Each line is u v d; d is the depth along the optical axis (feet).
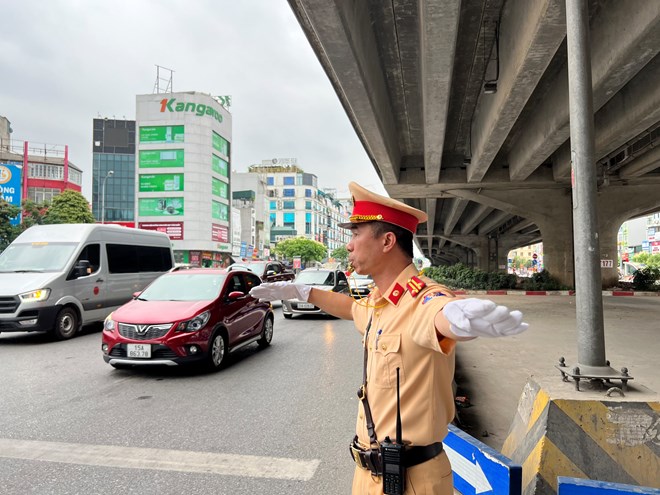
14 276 31.63
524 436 9.28
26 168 183.93
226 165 192.75
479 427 14.19
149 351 20.80
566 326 35.47
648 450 8.00
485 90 33.40
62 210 120.67
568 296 66.59
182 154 172.35
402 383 4.67
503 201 72.74
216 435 13.98
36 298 29.99
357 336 33.50
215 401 17.52
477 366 22.26
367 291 6.33
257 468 11.69
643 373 19.88
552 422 8.37
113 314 22.36
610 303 54.80
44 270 32.35
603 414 8.26
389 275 5.20
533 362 23.07
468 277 82.07
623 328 34.12
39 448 12.99
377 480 4.86
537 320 39.06
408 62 35.60
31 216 121.49
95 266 35.42
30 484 10.84
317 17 21.66
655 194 68.85
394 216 5.13
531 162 52.42
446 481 4.76
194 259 172.96
